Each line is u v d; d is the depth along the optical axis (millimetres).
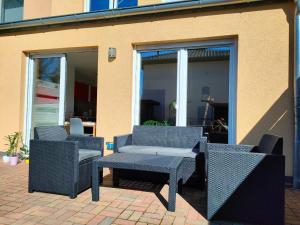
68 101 8820
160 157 3221
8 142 5598
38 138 3389
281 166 2365
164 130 4340
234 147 3168
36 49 5461
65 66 5492
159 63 4914
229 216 2459
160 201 3004
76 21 5078
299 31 3654
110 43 4891
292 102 3879
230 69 4375
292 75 3900
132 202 2957
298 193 3457
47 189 3158
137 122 4879
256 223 2404
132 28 4758
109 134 4855
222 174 2477
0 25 5586
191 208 2811
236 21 4164
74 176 3049
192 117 4695
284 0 3936
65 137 3941
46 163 3166
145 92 4992
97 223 2395
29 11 6629
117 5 5848
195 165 3479
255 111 4047
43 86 5672
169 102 4836
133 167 2818
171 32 4523
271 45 3996
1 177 3916
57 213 2607
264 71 4020
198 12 4367
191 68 4734
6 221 2400
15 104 5609
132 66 4797
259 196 2398
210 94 4625
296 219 2578
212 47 4484
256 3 4051
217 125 4535
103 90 4910
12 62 5664
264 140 3074
